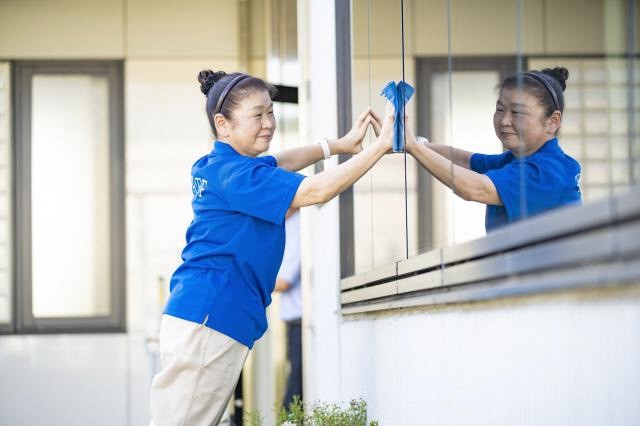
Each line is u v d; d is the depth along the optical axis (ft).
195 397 15.60
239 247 15.49
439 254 11.68
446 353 11.13
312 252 22.62
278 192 14.79
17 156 38.11
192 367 15.48
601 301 6.84
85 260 37.86
